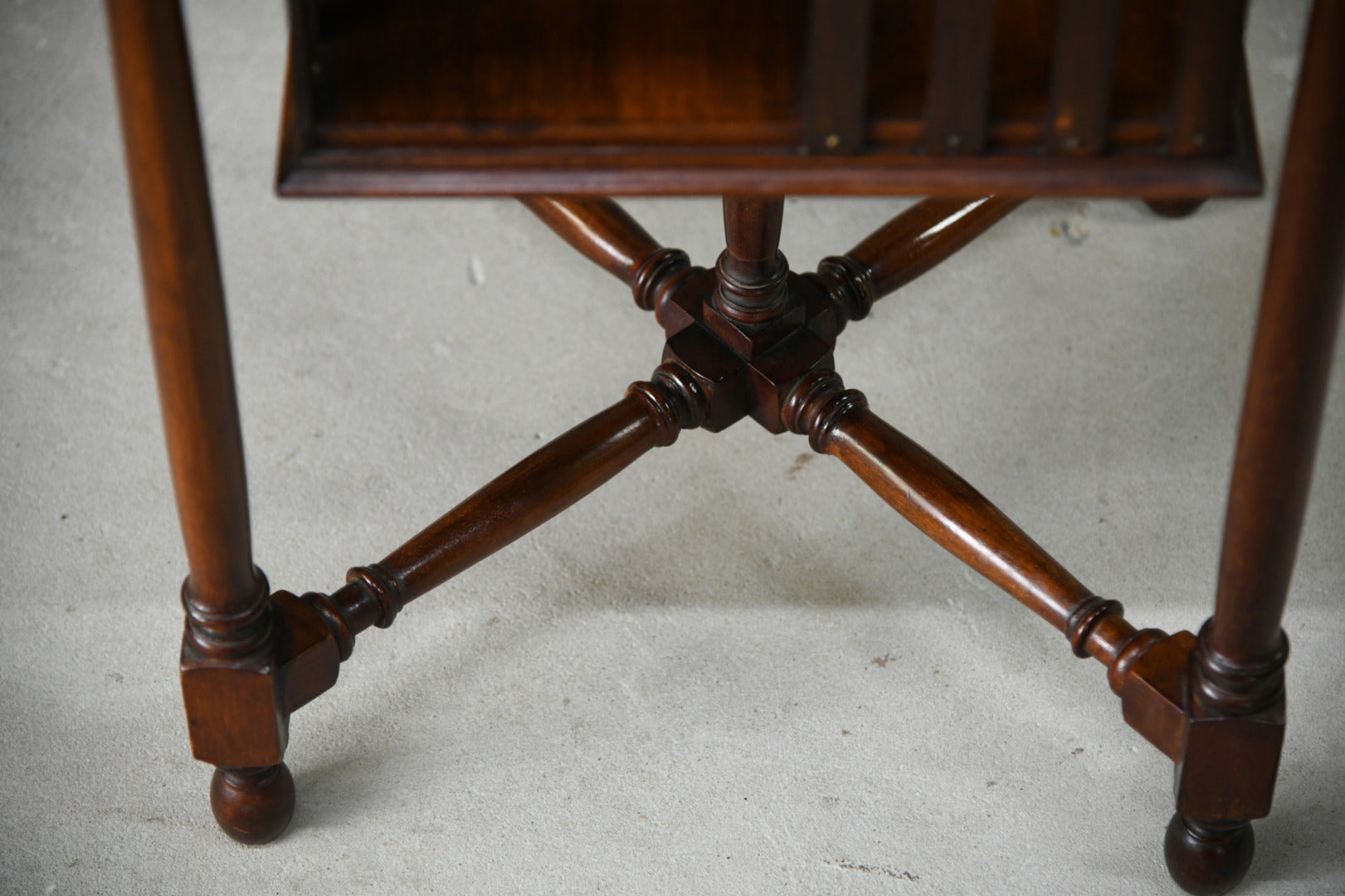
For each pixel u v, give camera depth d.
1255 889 1.08
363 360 1.47
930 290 1.53
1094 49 0.76
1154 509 1.33
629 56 0.84
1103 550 1.30
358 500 1.34
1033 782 1.13
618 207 1.35
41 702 1.19
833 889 1.07
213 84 1.76
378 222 1.61
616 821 1.11
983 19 0.75
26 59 1.79
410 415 1.42
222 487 0.93
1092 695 1.19
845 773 1.14
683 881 1.08
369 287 1.54
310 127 0.81
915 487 1.13
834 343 1.29
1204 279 1.53
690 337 1.23
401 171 0.81
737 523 1.33
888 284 1.30
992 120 0.79
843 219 1.60
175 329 0.85
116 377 1.45
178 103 0.78
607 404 1.43
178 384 0.88
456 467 1.37
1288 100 1.69
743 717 1.18
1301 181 0.77
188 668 1.00
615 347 1.48
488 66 0.83
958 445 1.38
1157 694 1.00
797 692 1.20
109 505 1.34
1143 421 1.40
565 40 0.84
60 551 1.30
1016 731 1.17
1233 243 1.57
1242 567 0.92
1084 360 1.46
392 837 1.11
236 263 1.56
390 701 1.19
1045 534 1.31
